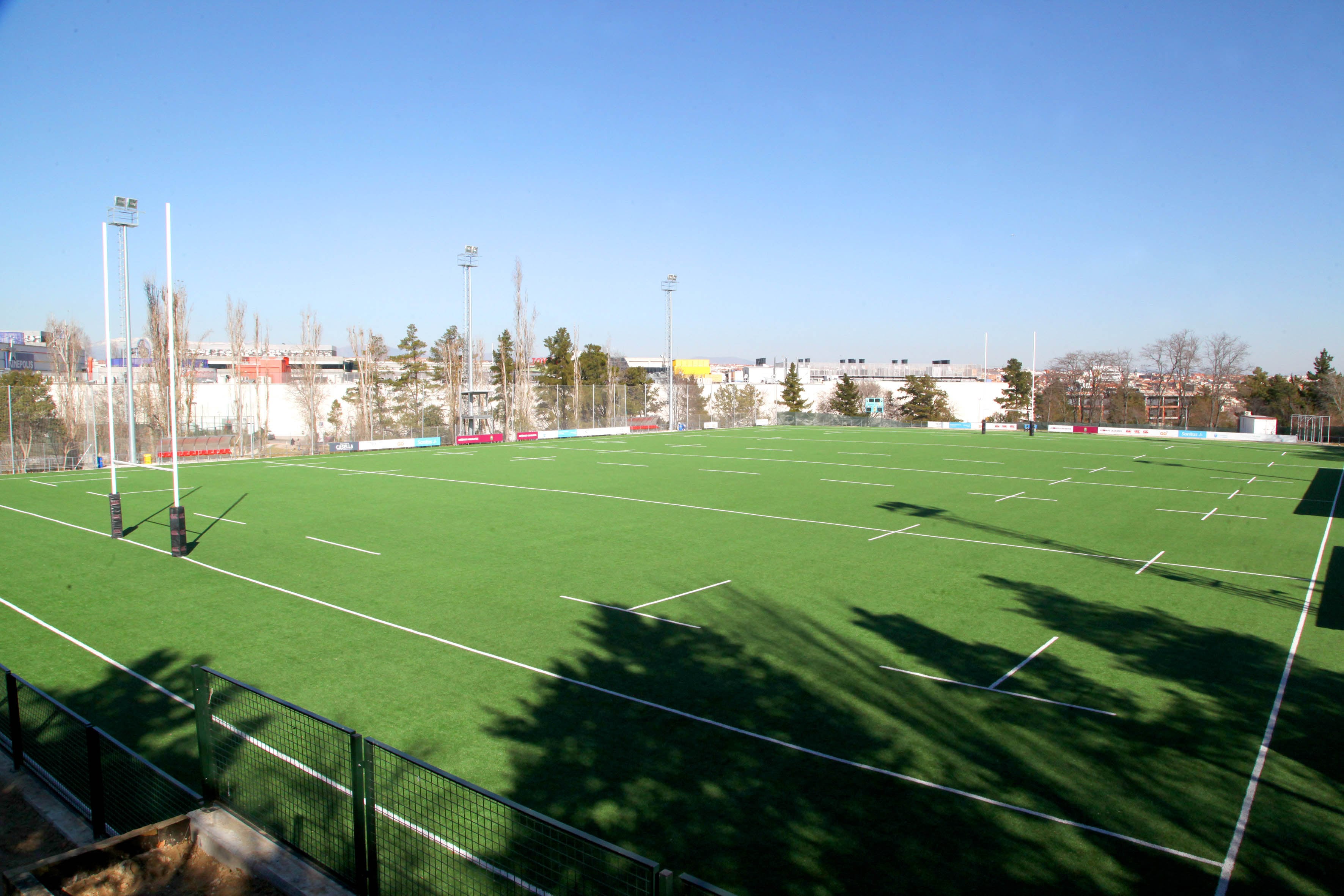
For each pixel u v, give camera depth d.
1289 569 19.70
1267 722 10.73
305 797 7.96
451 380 66.81
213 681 11.88
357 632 14.48
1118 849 7.70
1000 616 15.59
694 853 7.56
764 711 11.04
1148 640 14.22
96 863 6.65
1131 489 34.09
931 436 68.38
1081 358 99.56
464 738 10.12
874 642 14.04
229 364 96.69
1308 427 65.19
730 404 92.06
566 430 65.19
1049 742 10.09
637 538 23.09
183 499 29.89
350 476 37.31
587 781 8.98
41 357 78.81
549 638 14.21
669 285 71.81
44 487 33.34
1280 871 7.34
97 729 7.53
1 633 14.36
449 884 6.64
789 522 25.77
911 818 8.26
